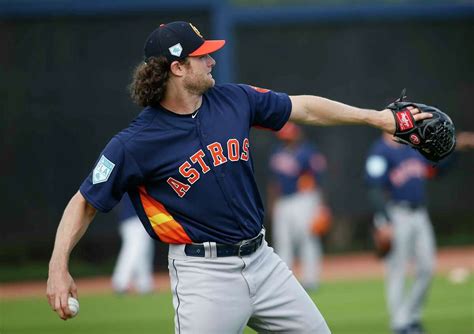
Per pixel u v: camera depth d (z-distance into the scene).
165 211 16.42
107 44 55.16
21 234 54.66
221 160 16.23
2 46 54.62
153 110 16.44
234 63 57.53
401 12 59.56
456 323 34.28
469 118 60.38
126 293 48.47
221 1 56.00
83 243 59.59
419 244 31.55
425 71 59.97
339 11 58.78
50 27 54.91
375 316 37.03
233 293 16.33
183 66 16.14
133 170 16.14
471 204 61.19
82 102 55.09
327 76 58.75
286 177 46.16
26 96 54.81
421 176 31.45
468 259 61.00
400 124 16.89
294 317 16.66
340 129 59.41
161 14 55.34
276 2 72.56
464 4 60.34
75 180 55.03
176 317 16.66
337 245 66.75
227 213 16.27
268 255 16.91
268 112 16.95
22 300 47.78
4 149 54.62
